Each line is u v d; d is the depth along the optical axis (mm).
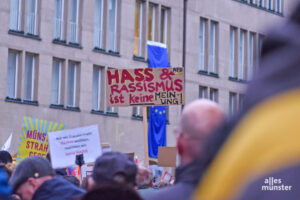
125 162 4879
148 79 16812
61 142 9086
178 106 41312
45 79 34156
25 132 15023
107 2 37688
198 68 43031
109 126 37344
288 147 1240
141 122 39062
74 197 5543
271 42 1349
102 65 37219
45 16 34406
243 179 1256
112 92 16969
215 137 1365
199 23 43125
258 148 1261
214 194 1288
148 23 40344
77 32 36219
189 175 3236
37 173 5672
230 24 45594
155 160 38031
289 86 1289
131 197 4527
